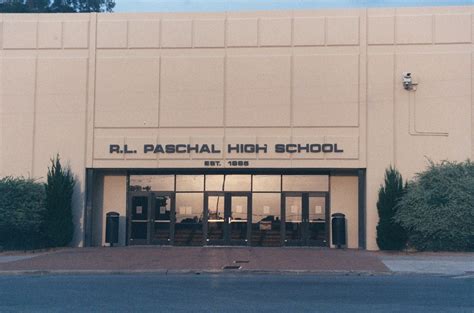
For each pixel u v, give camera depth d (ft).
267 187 106.01
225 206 106.22
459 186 92.84
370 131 100.27
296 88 101.65
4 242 100.99
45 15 105.09
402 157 99.71
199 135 102.68
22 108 104.53
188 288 59.82
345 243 103.60
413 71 100.12
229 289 59.06
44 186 101.86
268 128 101.86
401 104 100.12
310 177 105.91
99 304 49.60
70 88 104.17
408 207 95.30
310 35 101.81
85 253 93.30
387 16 100.83
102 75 103.96
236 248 102.01
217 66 102.68
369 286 61.93
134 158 103.14
